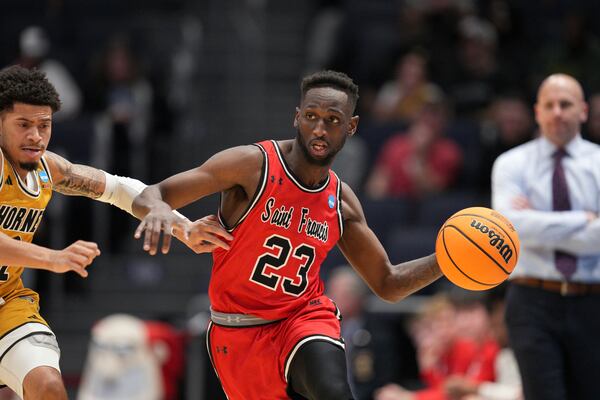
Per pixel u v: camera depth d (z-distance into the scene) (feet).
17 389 49.11
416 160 115.34
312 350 48.34
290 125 144.77
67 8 151.53
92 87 127.13
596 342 60.49
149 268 117.08
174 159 129.70
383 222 109.70
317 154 48.57
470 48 132.26
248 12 158.71
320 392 47.26
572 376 61.52
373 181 117.39
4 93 48.08
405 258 102.73
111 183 53.98
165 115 130.52
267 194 48.98
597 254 60.70
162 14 156.25
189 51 148.97
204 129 140.67
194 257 120.47
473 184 118.42
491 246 49.34
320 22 162.09
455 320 85.05
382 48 140.56
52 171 52.08
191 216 123.13
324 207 50.24
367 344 87.81
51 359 49.29
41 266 44.70
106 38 144.25
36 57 126.41
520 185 63.77
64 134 116.26
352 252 53.36
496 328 80.89
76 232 113.29
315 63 153.69
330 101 48.26
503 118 114.73
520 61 136.98
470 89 130.31
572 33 130.72
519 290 61.87
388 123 124.16
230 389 51.62
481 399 77.20
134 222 122.01
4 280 51.24
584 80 126.72
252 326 50.24
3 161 48.75
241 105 147.64
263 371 50.11
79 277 114.73
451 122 123.44
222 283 50.19
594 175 62.95
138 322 89.76
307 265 50.19
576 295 60.75
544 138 64.13
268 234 49.26
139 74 129.08
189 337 92.48
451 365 85.15
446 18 135.13
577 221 60.34
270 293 49.83
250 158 49.08
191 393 90.07
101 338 86.58
